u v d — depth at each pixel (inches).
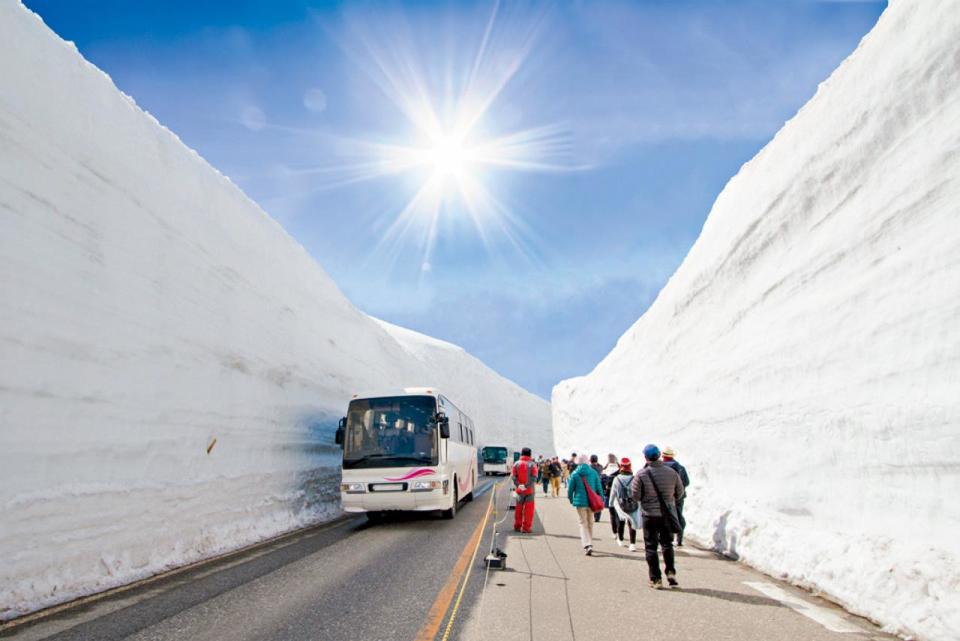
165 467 314.7
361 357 969.5
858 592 186.7
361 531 407.5
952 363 193.2
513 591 215.0
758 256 433.7
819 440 268.4
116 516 263.0
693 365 561.0
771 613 184.1
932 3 269.9
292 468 499.8
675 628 167.0
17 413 219.6
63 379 247.9
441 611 185.8
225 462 388.2
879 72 304.7
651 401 752.3
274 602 200.5
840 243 303.9
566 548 325.7
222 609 192.1
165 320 348.8
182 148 460.4
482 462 1863.9
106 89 354.9
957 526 175.3
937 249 219.0
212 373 396.8
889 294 243.1
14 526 207.6
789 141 420.8
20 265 235.6
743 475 354.9
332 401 701.3
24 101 262.7
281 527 424.5
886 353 232.4
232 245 498.3
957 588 153.5
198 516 333.4
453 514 484.7
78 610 195.8
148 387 313.4
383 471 431.5
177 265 382.0
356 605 194.7
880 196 276.8
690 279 642.8
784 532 258.7
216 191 497.7
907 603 164.4
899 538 196.1
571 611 186.1
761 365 360.5
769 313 381.7
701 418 477.7
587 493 308.5
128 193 336.8
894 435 212.8
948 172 228.5
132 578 253.6
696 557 301.7
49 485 229.6
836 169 331.3
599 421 1240.8
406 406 453.4
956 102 237.9
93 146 313.3
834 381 268.8
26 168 251.9
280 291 608.7
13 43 269.6
